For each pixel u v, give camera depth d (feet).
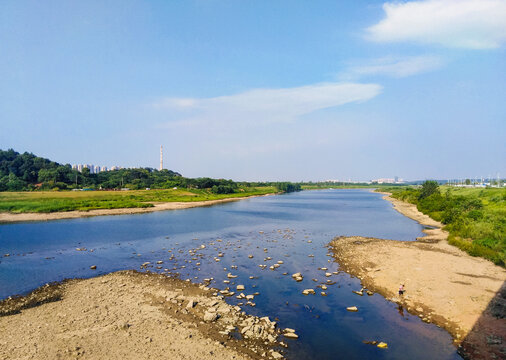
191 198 439.63
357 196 633.20
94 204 305.73
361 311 71.56
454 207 214.07
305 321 66.69
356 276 96.48
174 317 66.74
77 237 161.89
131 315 67.26
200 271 101.81
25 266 108.06
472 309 69.72
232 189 631.15
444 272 96.07
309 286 87.76
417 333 61.52
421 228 196.13
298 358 53.01
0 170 515.50
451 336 60.08
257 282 91.20
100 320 64.75
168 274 98.32
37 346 54.34
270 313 70.38
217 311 69.72
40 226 200.85
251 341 57.93
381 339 59.41
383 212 294.25
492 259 108.78
